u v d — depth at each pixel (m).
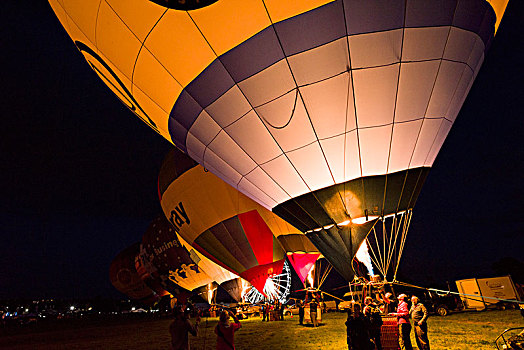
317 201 8.40
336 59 7.32
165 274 27.41
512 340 6.30
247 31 7.39
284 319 21.44
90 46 9.48
